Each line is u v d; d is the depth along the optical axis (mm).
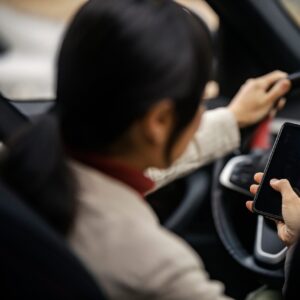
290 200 1141
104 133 810
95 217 811
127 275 785
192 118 833
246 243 1652
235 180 1585
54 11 7207
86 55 787
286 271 954
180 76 783
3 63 5395
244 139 1521
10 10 6977
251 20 1877
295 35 1922
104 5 806
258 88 1459
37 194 791
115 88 777
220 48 1991
